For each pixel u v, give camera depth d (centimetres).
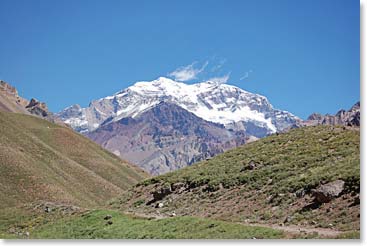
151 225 4262
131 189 6925
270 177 5138
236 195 5041
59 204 6475
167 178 6631
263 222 4059
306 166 5100
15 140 12025
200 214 4884
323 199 3928
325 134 6291
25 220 5884
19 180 9431
